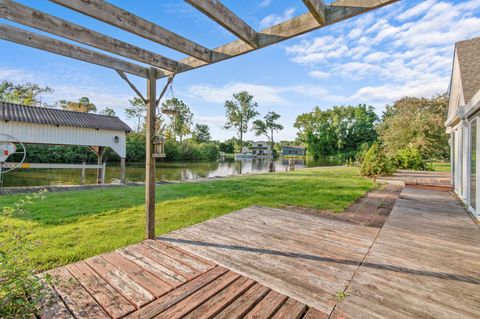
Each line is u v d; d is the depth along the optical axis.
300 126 45.28
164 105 3.20
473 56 6.49
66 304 1.71
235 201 5.60
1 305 1.50
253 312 1.65
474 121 4.70
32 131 7.96
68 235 3.26
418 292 1.89
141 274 2.13
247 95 51.09
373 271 2.22
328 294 1.86
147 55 2.69
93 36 2.24
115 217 4.21
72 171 16.28
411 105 15.67
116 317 1.58
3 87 23.17
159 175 15.50
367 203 5.57
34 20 1.89
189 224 3.82
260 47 2.25
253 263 2.35
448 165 18.11
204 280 2.04
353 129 39.94
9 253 1.71
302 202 5.54
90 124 9.17
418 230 3.39
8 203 5.16
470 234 3.23
